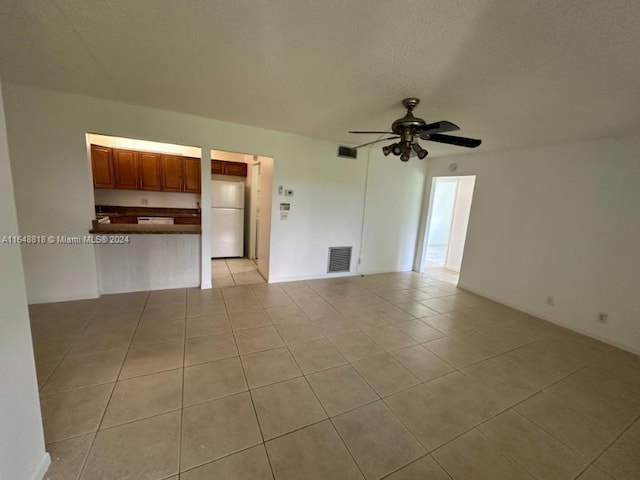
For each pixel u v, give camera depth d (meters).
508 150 3.85
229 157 5.57
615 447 1.64
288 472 1.38
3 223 1.06
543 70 1.72
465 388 2.10
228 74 2.10
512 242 3.82
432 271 5.62
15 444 1.13
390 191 4.93
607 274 2.96
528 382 2.21
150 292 3.58
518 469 1.48
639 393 2.14
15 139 2.69
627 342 2.81
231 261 5.35
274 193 3.92
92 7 1.39
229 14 1.40
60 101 2.75
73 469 1.32
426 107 2.50
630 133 2.74
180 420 1.64
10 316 1.10
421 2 1.23
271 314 3.14
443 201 8.62
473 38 1.46
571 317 3.24
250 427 1.63
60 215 2.96
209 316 3.00
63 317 2.78
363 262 4.96
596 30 1.31
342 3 1.26
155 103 2.89
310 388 1.99
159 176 5.05
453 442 1.62
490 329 3.12
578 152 3.16
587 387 2.19
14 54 1.91
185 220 5.31
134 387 1.88
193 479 1.32
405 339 2.77
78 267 3.14
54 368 2.03
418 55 1.67
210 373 2.08
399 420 1.75
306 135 3.92
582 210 3.14
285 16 1.39
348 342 2.65
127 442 1.48
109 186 4.71
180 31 1.57
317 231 4.39
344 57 1.75
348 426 1.68
